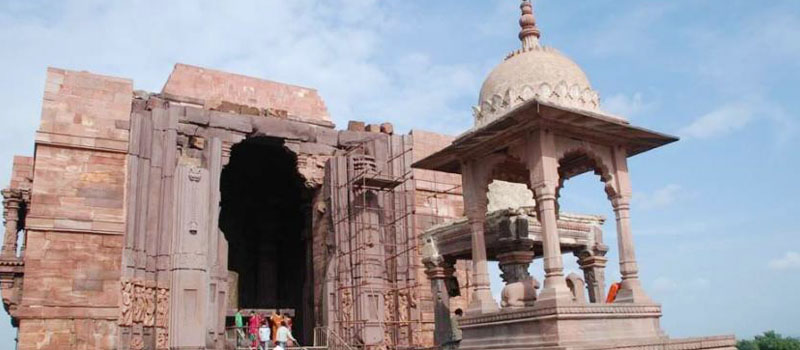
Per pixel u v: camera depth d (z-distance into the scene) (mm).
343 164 31234
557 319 12156
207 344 26375
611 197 14672
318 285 31047
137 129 26453
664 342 12711
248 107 30938
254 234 39531
